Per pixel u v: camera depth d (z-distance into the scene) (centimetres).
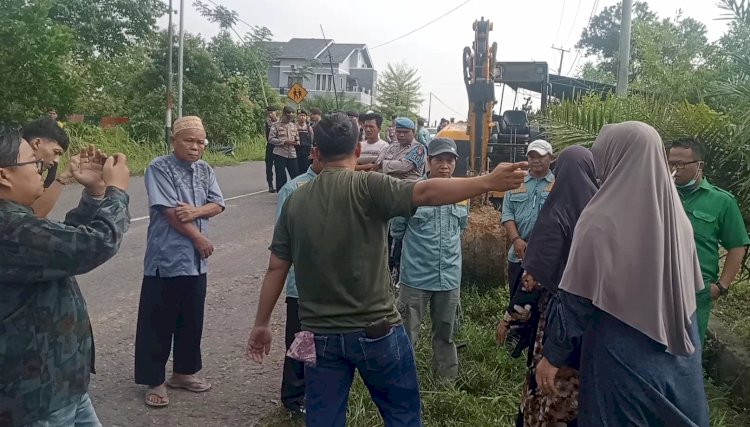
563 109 650
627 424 260
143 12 2709
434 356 488
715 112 564
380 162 613
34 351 234
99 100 2081
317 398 300
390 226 495
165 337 442
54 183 296
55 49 1488
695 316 275
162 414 434
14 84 1445
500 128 1022
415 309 479
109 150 1812
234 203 1291
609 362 262
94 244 236
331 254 292
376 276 298
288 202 308
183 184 449
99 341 551
